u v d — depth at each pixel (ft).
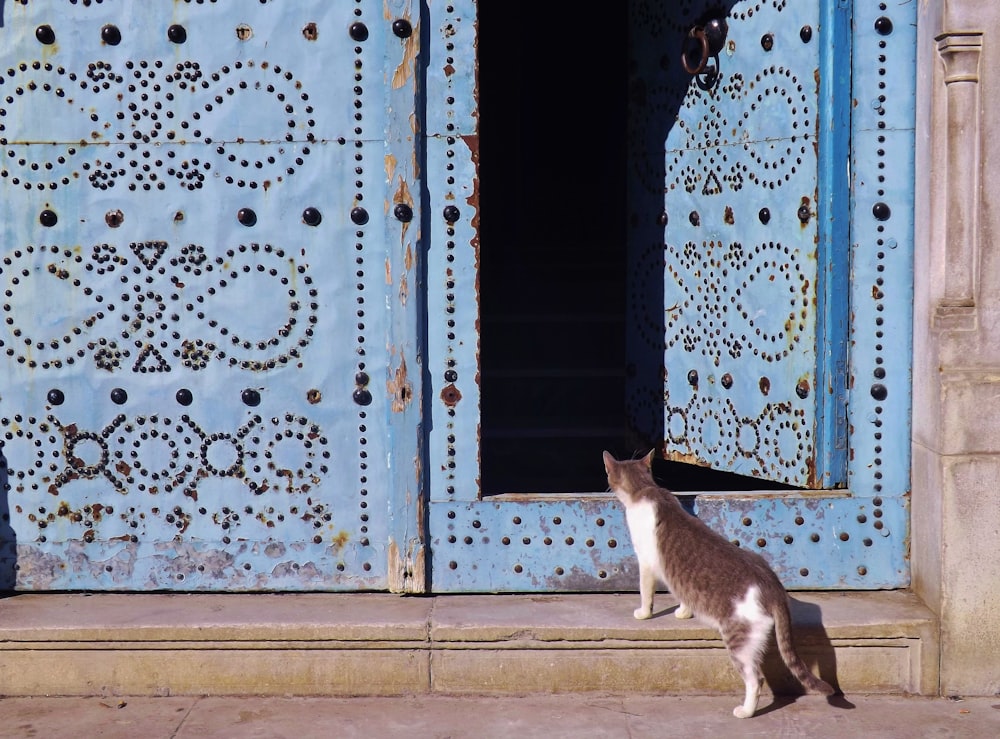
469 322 15.61
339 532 15.94
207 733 13.64
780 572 15.66
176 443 15.88
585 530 15.83
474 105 15.33
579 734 13.53
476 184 15.42
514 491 19.74
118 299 15.71
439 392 15.69
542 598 15.70
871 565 15.69
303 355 15.75
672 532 14.06
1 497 15.90
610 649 14.61
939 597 14.56
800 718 13.92
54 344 15.74
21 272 15.65
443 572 15.85
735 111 16.33
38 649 14.65
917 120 15.01
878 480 15.58
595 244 28.84
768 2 15.66
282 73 15.42
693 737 13.39
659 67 17.78
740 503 15.61
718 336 16.90
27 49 15.39
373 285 15.62
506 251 28.35
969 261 14.33
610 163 28.73
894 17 14.96
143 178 15.56
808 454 15.56
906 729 13.62
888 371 15.42
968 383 14.20
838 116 14.96
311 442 15.85
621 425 20.90
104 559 15.97
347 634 14.64
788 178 15.53
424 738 13.46
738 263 16.47
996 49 13.96
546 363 23.25
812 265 15.25
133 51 15.40
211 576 15.99
